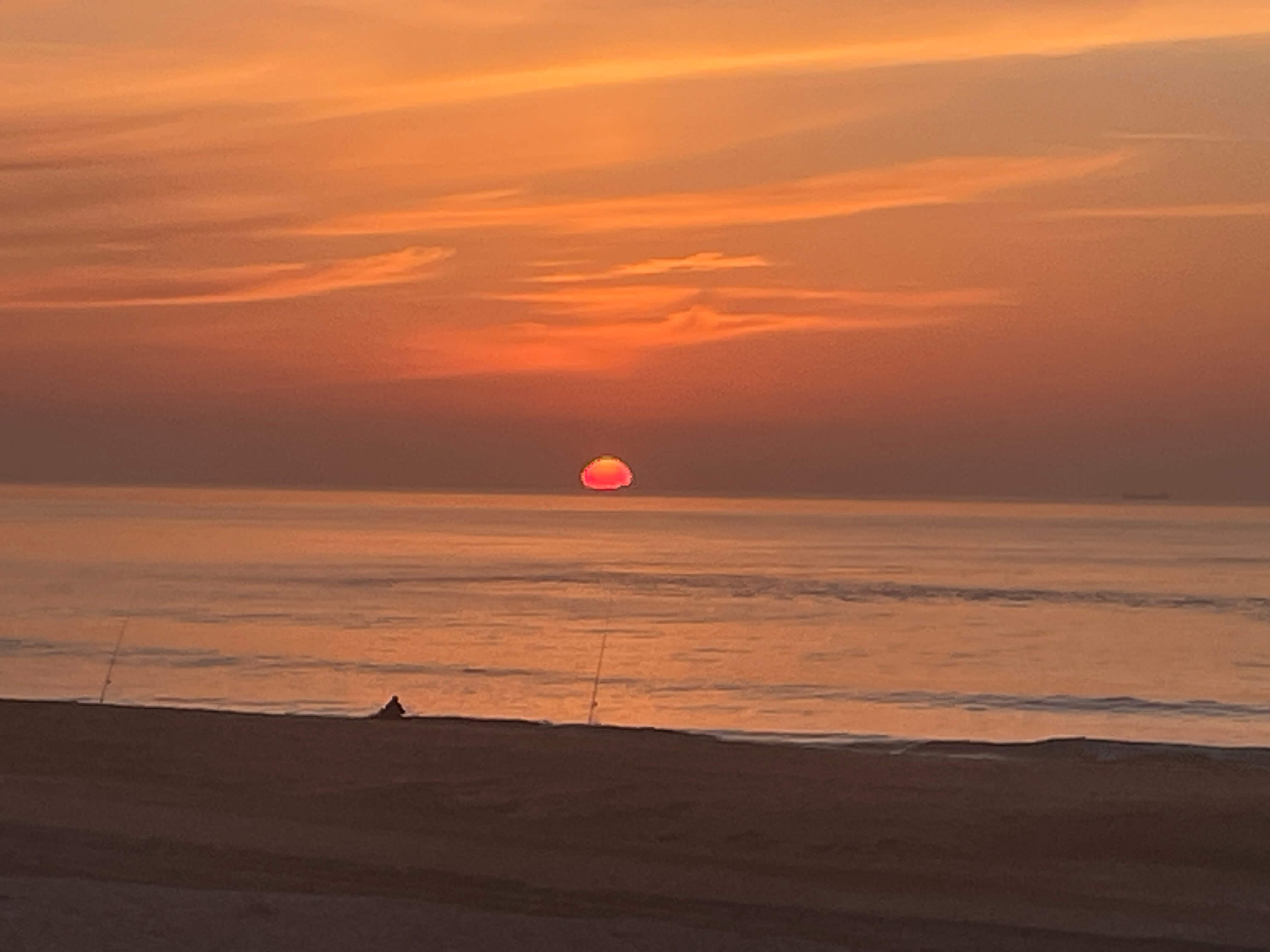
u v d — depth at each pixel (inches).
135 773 768.9
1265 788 770.8
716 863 598.9
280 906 486.0
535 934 468.8
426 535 7549.2
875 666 2341.3
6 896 478.3
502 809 689.6
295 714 1104.2
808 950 470.0
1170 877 587.8
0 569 4365.2
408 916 482.0
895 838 639.1
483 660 2316.7
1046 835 649.6
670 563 5226.4
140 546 5861.2
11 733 877.2
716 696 1952.5
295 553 5516.7
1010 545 7096.5
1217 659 2514.8
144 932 446.3
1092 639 2819.9
